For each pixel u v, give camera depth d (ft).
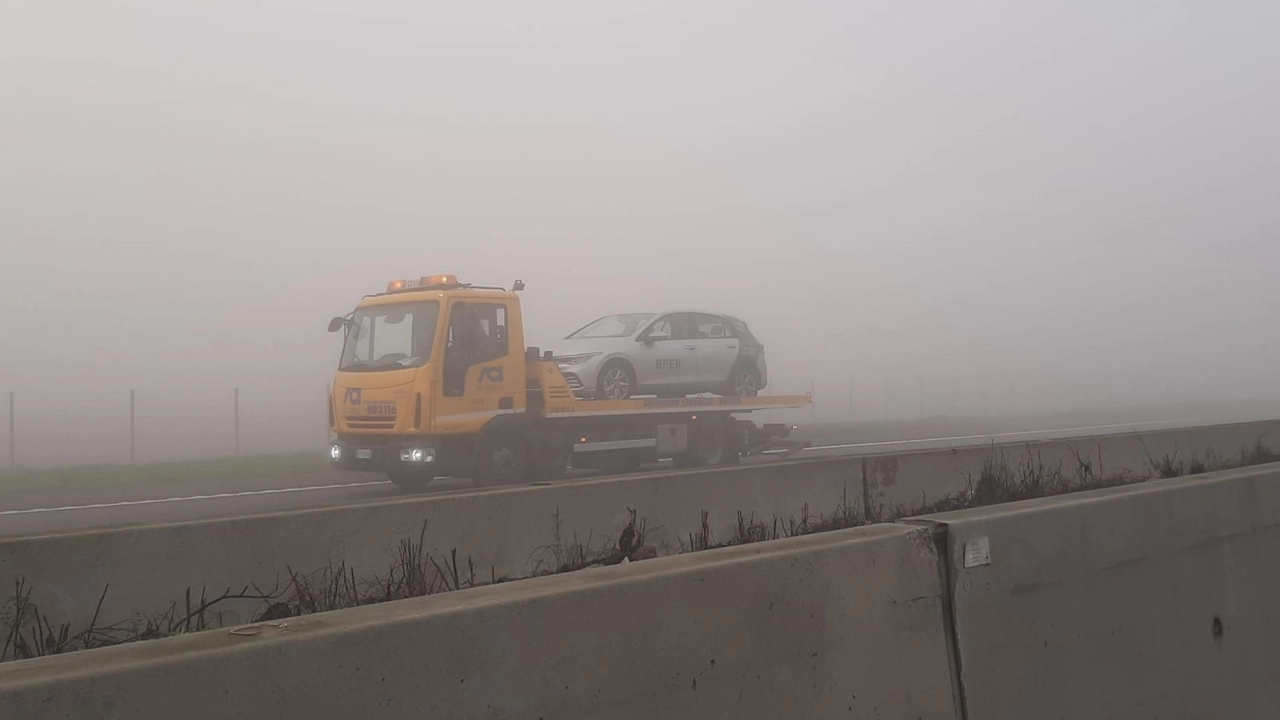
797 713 11.07
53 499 48.62
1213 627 16.21
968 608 12.91
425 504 20.12
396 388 45.80
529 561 21.30
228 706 7.88
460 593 9.80
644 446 53.98
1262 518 17.85
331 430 49.39
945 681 12.45
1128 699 14.46
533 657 9.39
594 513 22.41
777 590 11.18
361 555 19.40
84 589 16.56
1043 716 13.34
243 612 17.97
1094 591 14.47
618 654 9.93
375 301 48.37
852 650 11.65
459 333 46.32
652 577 10.32
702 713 10.38
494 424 47.21
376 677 8.54
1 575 15.78
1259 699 16.70
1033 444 32.12
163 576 17.33
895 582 12.28
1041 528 13.96
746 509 25.22
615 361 53.21
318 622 8.72
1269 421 38.63
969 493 29.86
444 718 8.82
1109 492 15.83
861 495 27.81
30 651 15.61
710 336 58.75
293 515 18.75
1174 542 15.92
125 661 7.68
